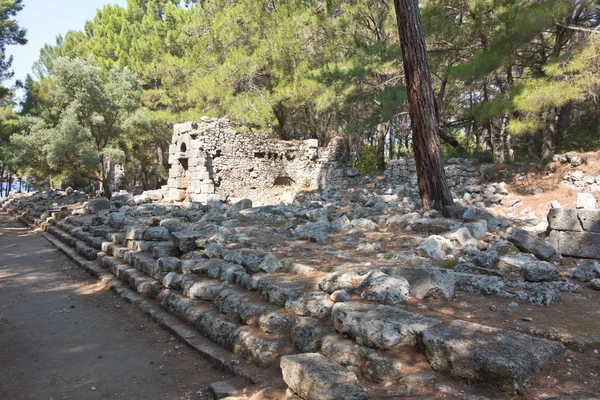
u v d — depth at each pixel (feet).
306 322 15.30
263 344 15.57
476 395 10.21
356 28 70.90
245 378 14.60
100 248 37.83
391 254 22.36
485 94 73.46
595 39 41.42
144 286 26.25
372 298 15.38
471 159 60.75
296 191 79.15
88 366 17.46
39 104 108.78
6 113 102.63
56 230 52.01
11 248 46.55
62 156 83.10
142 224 40.22
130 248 33.60
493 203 48.65
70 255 39.83
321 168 84.33
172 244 29.84
